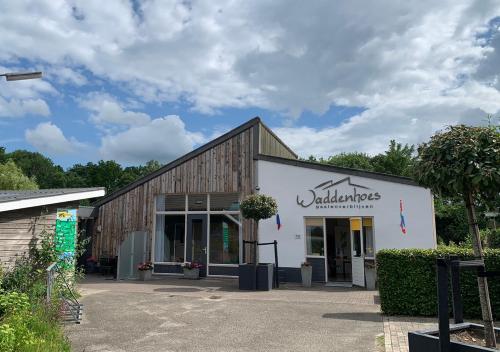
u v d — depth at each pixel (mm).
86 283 14141
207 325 7730
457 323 5277
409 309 8562
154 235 16906
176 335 7039
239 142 16219
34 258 9141
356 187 14477
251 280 12453
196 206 16656
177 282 14461
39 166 54719
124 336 6984
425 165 5043
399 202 13977
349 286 13648
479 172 4570
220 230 16219
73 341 6656
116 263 16734
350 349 6203
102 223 17703
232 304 9836
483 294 4855
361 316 8539
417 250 8797
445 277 4480
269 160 15656
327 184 14836
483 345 4816
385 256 8836
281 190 15328
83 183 54219
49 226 9797
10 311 6539
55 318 7250
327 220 14867
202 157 16594
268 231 15211
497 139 4805
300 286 13648
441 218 24000
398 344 6418
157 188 17062
